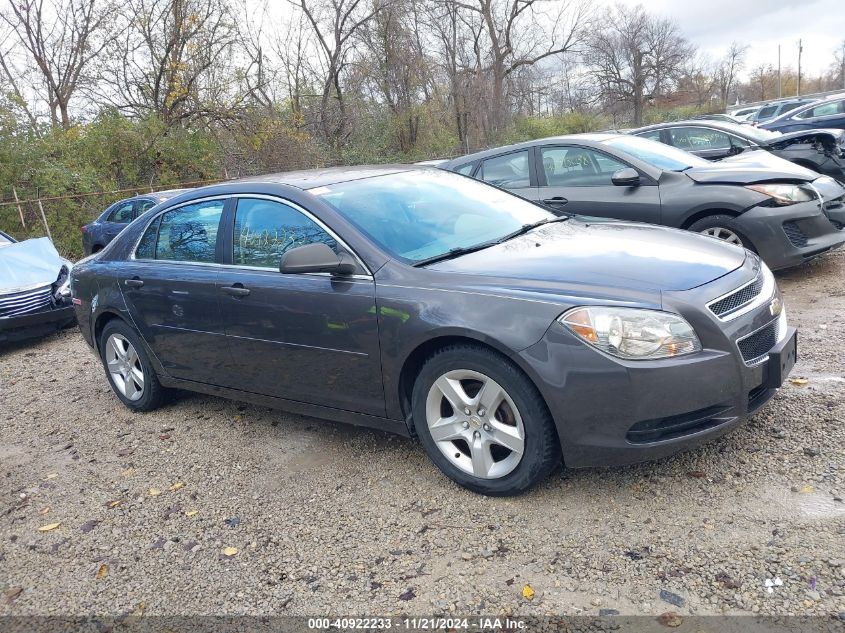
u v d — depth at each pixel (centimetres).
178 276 444
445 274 338
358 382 365
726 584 255
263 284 393
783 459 329
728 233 619
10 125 1548
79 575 317
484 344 316
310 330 374
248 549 320
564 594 262
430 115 3005
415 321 331
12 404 576
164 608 287
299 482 376
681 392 290
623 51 4978
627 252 350
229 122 2184
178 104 2155
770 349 321
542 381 297
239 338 413
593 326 293
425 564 292
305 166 2333
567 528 301
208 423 477
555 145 723
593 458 301
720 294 309
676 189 640
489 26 3297
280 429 452
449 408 347
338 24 2664
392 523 325
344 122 2741
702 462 338
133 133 1866
